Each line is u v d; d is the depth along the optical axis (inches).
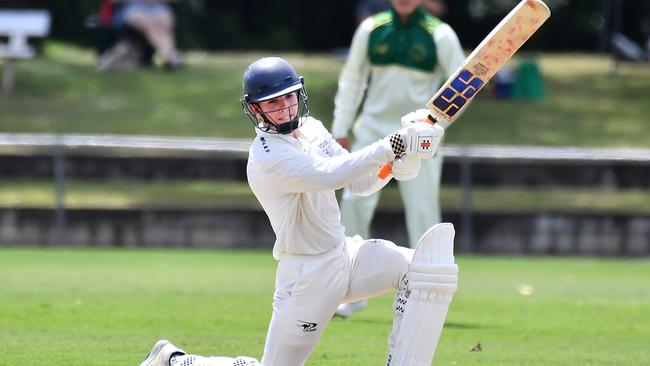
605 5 4623.5
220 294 1416.1
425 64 1235.2
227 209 2175.2
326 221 743.7
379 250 756.0
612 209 2297.0
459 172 2358.5
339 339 1082.1
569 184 2390.5
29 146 2500.0
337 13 5703.7
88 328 1138.0
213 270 1731.1
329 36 5728.3
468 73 753.0
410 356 737.6
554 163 2383.1
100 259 1898.4
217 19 5536.4
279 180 726.5
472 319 1246.9
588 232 2174.0
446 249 733.3
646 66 3966.5
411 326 734.5
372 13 3772.1
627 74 3791.8
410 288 737.0
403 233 2160.4
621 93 3459.6
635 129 3016.7
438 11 3599.9
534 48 5546.3
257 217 2174.0
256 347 1025.5
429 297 731.4
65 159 2380.7
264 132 743.1
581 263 1975.9
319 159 723.4
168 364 776.9
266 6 5718.5
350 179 719.1
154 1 3651.6
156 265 1803.6
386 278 753.6
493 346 1059.9
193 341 1058.1
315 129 769.6
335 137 1267.2
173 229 2177.7
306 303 741.9
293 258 745.6
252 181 745.0
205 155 2405.3
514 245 2174.0
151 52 3730.3
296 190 727.1
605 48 4611.2
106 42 3686.0
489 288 1550.2
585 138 2918.3
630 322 1233.4
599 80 3676.2
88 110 3065.9
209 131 2883.9
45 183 2389.3
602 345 1074.1
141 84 3412.9
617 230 2172.7
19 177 2389.3
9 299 1348.4
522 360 978.1
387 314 1261.1
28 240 2170.3
